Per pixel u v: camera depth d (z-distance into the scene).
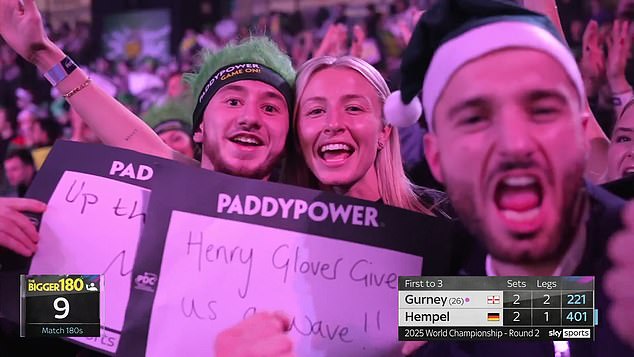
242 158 1.36
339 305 1.26
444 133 1.10
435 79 1.11
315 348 1.26
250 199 1.31
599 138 1.54
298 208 1.30
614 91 2.00
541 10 1.37
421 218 1.27
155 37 6.36
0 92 5.48
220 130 1.38
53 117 5.00
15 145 3.71
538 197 1.09
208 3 6.42
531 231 1.09
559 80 1.07
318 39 5.51
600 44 2.16
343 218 1.29
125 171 1.36
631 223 1.14
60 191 1.37
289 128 1.42
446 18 1.12
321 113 1.36
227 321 1.27
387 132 1.41
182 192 1.32
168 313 1.28
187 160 1.51
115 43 6.46
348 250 1.28
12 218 1.33
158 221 1.31
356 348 1.25
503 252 1.11
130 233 1.33
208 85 1.43
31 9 1.46
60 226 1.35
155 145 1.52
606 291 1.15
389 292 1.26
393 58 4.61
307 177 1.43
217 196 1.31
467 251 1.26
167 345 1.28
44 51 1.50
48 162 1.39
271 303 1.27
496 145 1.07
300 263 1.28
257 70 1.39
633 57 2.31
